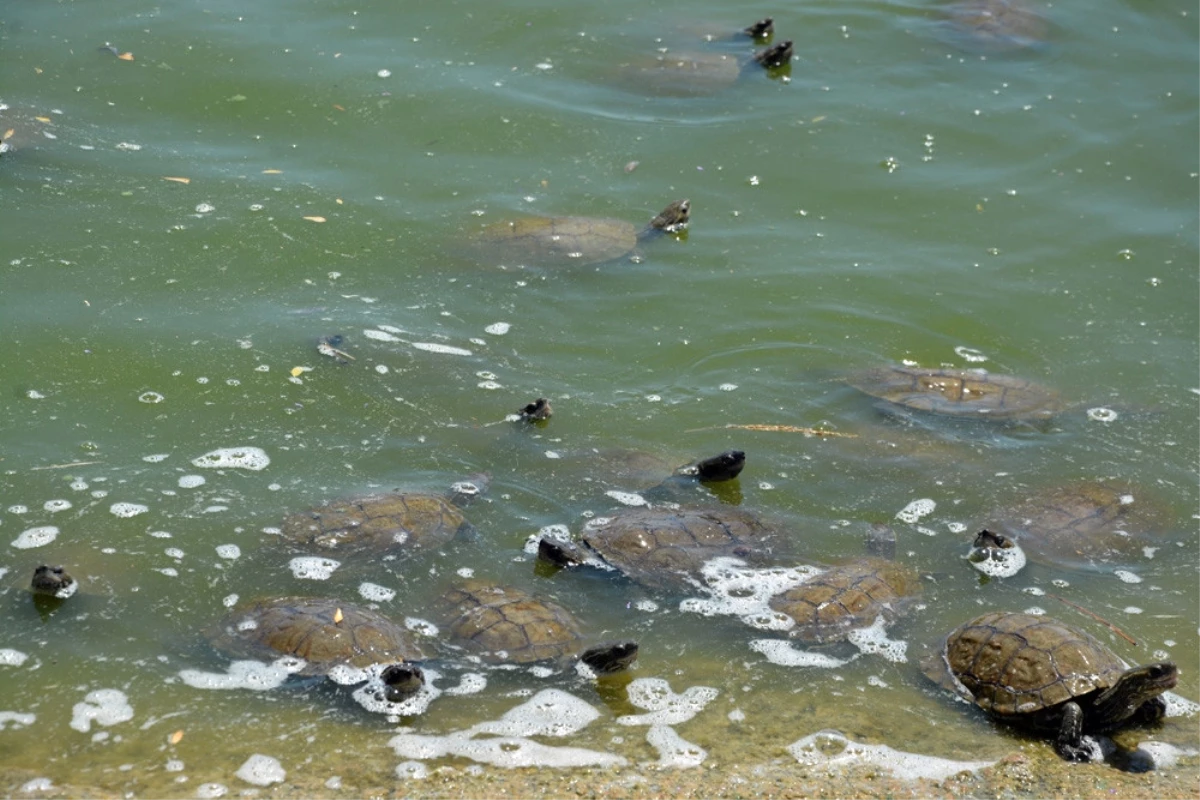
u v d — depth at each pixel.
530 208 16.38
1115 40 20.69
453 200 16.45
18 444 11.81
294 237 15.46
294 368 13.31
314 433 12.40
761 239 16.14
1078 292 15.41
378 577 10.53
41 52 18.55
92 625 9.79
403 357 13.60
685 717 9.23
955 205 16.92
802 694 9.55
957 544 11.50
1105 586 11.00
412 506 11.13
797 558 11.13
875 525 11.66
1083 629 10.37
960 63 20.12
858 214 16.72
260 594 10.25
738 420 13.11
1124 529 11.65
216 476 11.66
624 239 15.70
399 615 10.12
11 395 12.47
